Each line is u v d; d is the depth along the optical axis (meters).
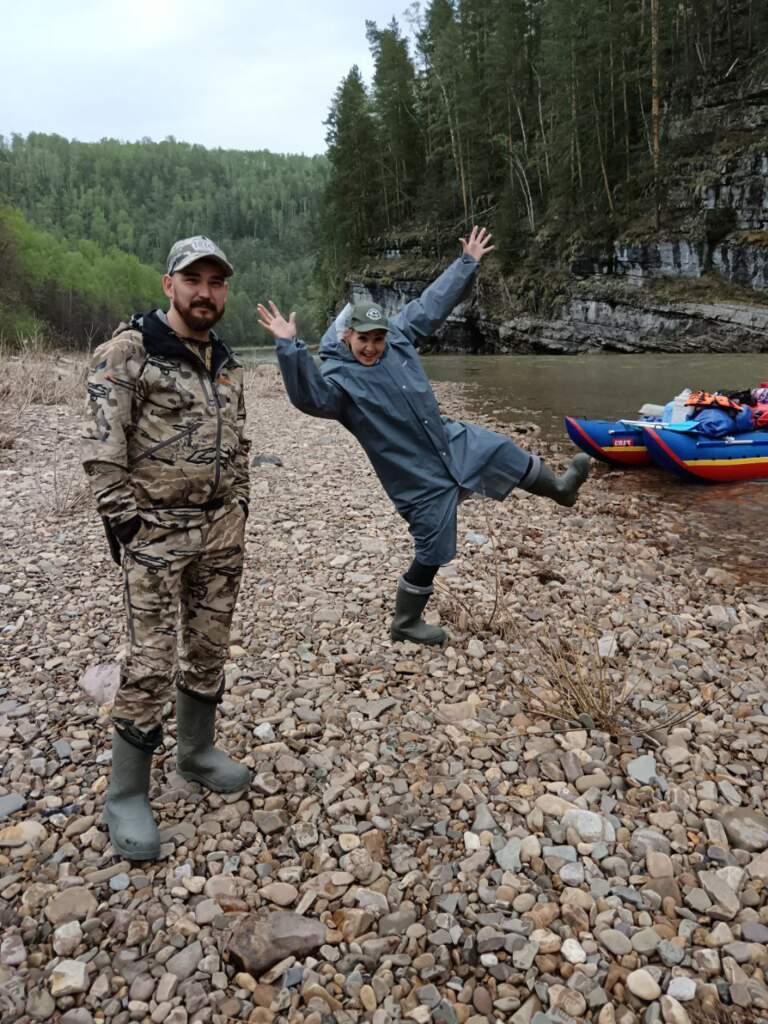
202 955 2.25
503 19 49.44
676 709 3.69
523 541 6.26
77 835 2.75
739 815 2.86
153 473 2.46
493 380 21.55
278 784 3.05
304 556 5.75
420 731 3.46
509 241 47.44
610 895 2.48
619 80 44.38
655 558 6.00
